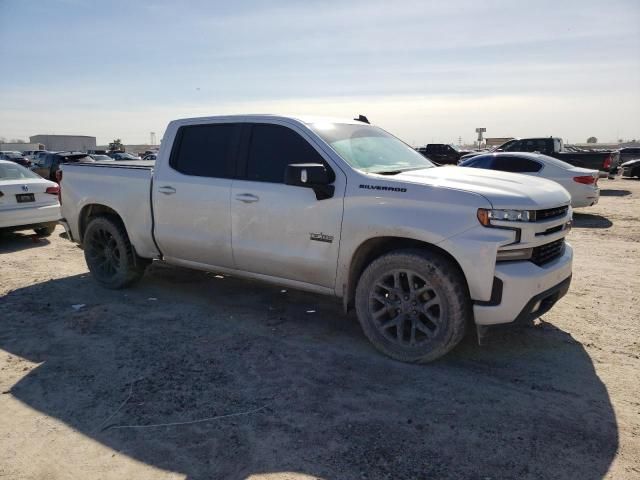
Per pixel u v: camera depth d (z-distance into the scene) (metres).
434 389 3.55
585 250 8.26
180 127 5.30
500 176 4.27
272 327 4.77
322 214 4.21
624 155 34.19
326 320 4.96
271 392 3.52
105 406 3.35
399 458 2.78
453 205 3.67
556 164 11.92
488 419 3.16
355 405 3.34
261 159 4.67
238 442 2.94
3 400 3.44
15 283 6.33
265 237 4.57
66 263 7.46
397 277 3.93
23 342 4.43
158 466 2.74
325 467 2.72
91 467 2.73
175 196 5.16
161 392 3.53
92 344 4.38
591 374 3.76
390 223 3.85
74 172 6.18
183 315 5.10
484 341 4.38
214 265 5.12
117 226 5.79
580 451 2.83
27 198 8.81
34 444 2.95
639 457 2.77
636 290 5.84
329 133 4.57
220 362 4.01
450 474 2.65
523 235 3.62
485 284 3.58
